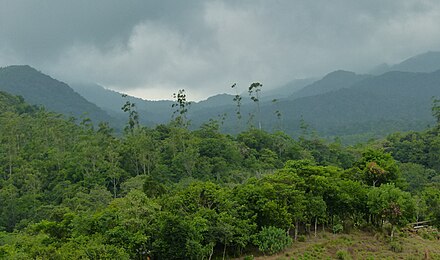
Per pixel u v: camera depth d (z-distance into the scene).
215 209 44.31
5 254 36.50
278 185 46.78
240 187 47.91
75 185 80.81
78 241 36.91
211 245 39.66
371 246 46.91
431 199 58.31
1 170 90.50
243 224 42.12
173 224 37.59
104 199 69.75
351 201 50.28
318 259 42.56
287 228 48.19
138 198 42.28
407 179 93.56
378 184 59.41
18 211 74.94
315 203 47.38
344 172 58.25
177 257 37.03
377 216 51.91
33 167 90.62
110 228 39.72
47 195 81.75
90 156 89.12
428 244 49.75
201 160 90.81
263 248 42.91
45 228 44.41
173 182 82.75
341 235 49.88
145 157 90.38
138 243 36.91
